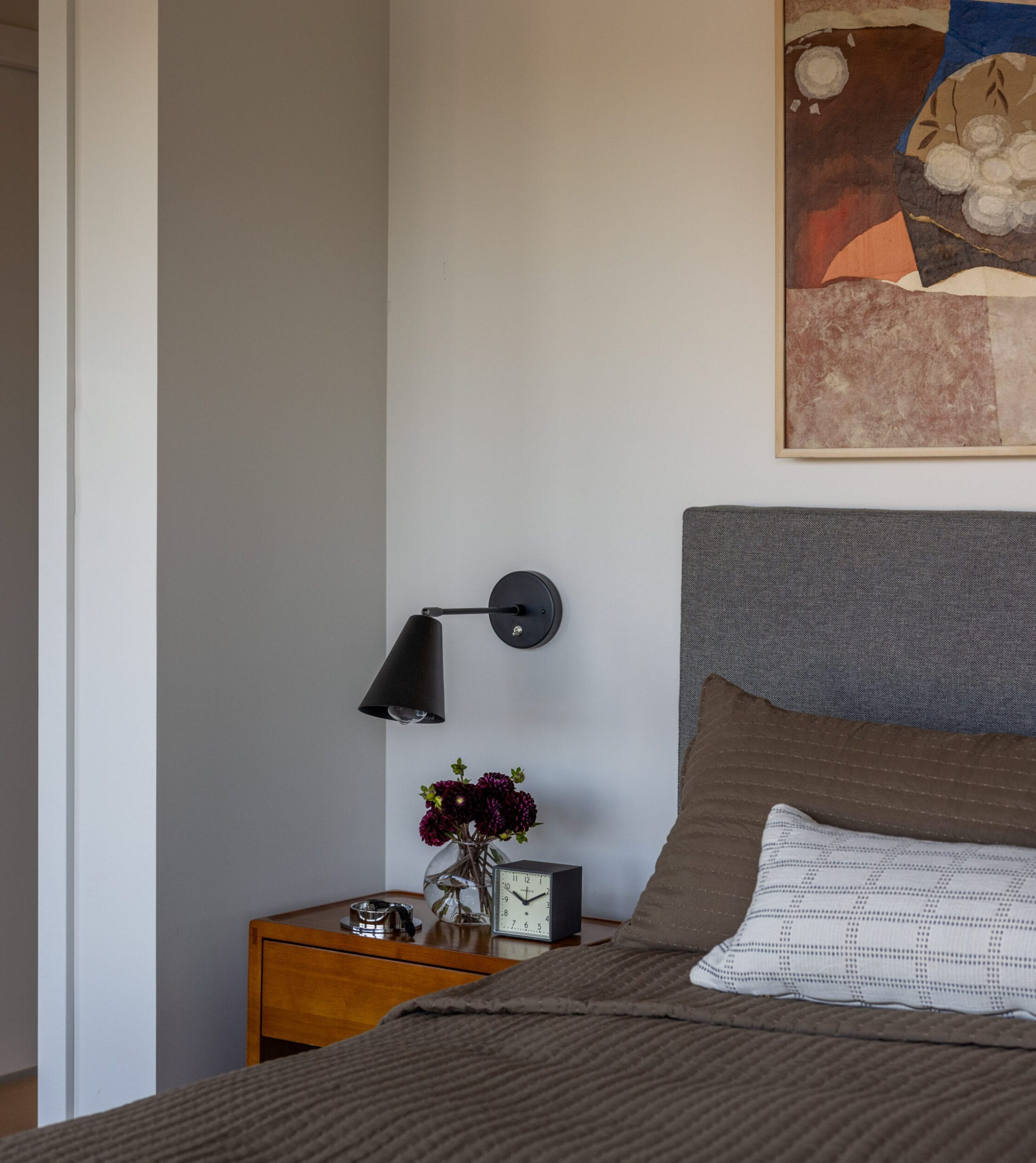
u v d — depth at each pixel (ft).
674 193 9.06
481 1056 5.38
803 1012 5.71
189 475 8.75
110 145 8.75
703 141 8.95
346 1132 4.47
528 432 9.67
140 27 8.57
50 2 8.93
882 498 8.32
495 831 8.48
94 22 8.82
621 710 9.25
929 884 5.82
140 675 8.60
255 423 9.22
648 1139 4.33
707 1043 5.43
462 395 9.97
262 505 9.27
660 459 9.12
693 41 9.00
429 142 10.14
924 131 8.12
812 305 8.46
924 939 5.61
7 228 12.01
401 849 10.25
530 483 9.66
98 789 8.83
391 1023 6.21
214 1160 4.28
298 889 9.55
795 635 8.21
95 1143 4.50
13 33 11.91
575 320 9.46
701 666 8.57
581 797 9.41
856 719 7.99
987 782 6.59
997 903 5.61
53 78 8.92
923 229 8.13
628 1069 5.15
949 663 7.72
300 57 9.55
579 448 9.45
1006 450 7.86
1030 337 7.82
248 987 8.80
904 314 8.19
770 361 8.70
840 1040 5.43
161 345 8.54
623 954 6.91
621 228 9.28
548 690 9.57
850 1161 4.07
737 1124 4.42
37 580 12.19
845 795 6.79
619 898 9.24
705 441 8.95
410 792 10.21
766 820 6.84
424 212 10.16
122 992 8.71
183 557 8.71
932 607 7.78
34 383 12.22
